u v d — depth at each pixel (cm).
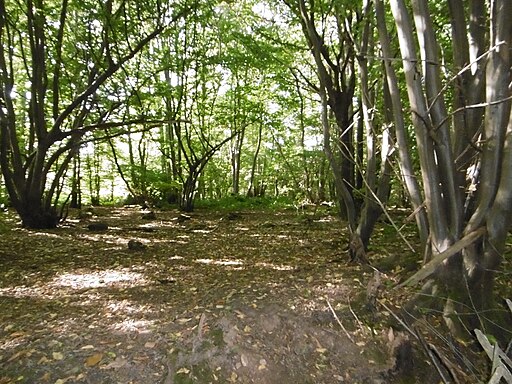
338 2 680
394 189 1317
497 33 351
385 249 687
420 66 393
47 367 314
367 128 591
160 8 1069
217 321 386
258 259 663
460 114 425
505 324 397
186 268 602
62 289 495
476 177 411
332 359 348
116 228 1021
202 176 1842
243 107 1527
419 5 375
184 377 311
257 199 1853
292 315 404
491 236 371
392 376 336
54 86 996
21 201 966
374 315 407
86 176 1861
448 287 404
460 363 352
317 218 1189
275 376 325
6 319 398
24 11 919
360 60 616
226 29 1192
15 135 938
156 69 1262
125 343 349
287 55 1252
